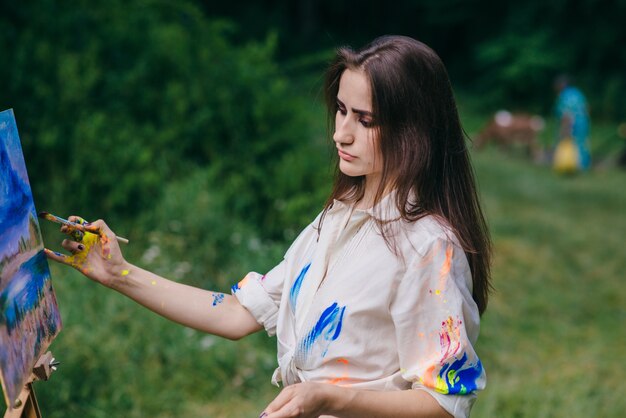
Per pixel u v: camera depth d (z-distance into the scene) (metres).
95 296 4.27
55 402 3.53
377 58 1.58
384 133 1.59
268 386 4.09
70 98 5.43
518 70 16.83
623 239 7.75
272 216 5.48
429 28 19.62
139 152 5.36
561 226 8.02
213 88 5.97
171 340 4.12
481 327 5.31
